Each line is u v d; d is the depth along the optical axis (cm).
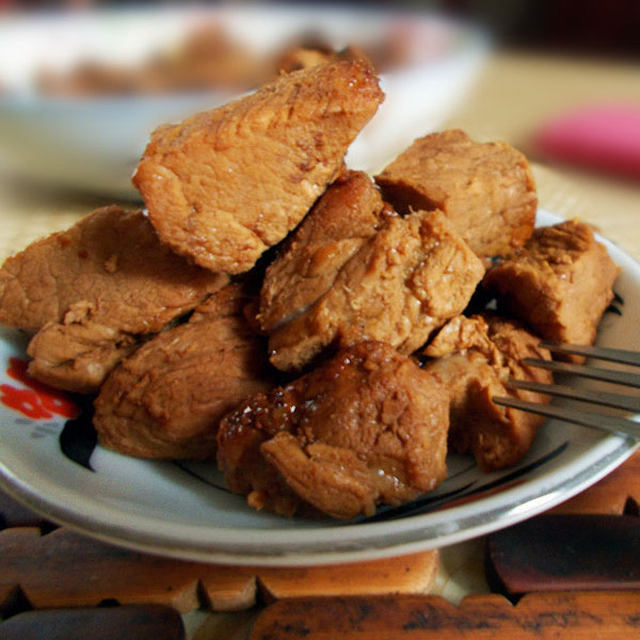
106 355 24
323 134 22
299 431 20
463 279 22
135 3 41
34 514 21
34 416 23
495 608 18
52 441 22
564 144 39
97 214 25
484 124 41
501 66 55
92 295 24
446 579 20
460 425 22
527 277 24
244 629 19
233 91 32
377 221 23
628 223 32
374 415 20
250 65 34
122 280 24
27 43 34
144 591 19
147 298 24
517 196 26
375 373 20
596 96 46
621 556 19
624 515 20
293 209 22
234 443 20
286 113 21
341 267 22
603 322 25
